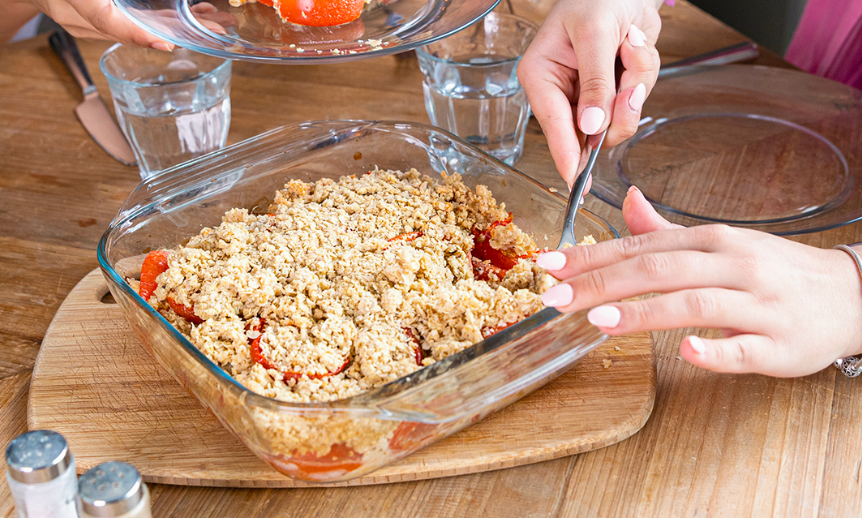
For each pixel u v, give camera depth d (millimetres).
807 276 819
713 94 1472
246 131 1409
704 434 844
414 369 798
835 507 764
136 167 1354
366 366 804
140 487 648
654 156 1314
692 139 1354
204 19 1171
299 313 875
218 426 862
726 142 1343
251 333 863
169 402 896
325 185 1097
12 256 1158
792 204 1186
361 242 986
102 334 1001
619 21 1053
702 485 790
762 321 774
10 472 645
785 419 856
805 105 1431
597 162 1299
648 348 935
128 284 895
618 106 1007
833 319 816
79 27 1379
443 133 1074
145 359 961
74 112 1487
